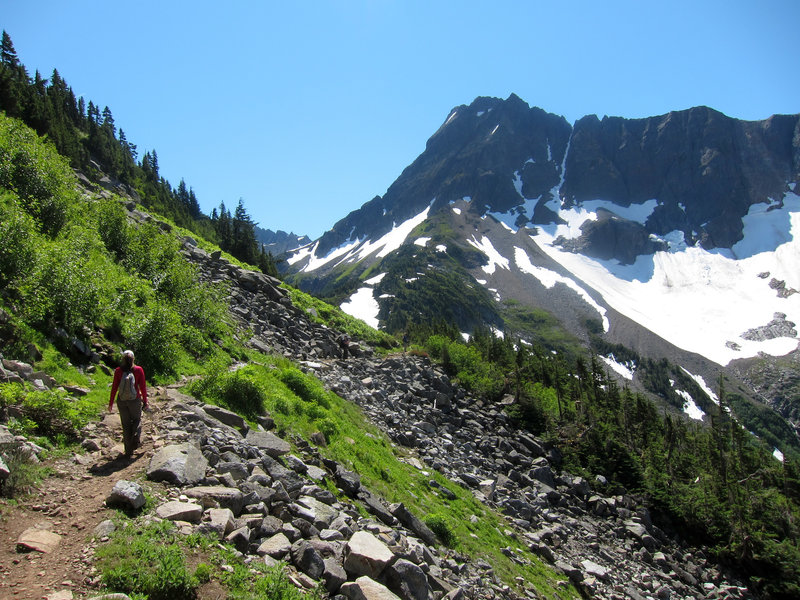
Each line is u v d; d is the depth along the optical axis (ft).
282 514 33.53
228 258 146.10
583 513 104.68
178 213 361.10
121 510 26.89
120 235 84.43
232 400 52.19
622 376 624.18
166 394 46.73
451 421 113.29
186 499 29.48
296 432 53.93
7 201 60.85
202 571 23.72
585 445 134.62
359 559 30.63
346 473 48.37
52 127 269.85
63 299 47.67
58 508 26.30
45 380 38.42
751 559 113.60
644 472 134.62
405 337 222.48
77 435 34.45
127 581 21.79
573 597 62.08
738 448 201.05
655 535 112.06
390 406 99.96
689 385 615.98
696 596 88.22
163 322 55.88
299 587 26.68
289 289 158.40
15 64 391.45
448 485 74.33
